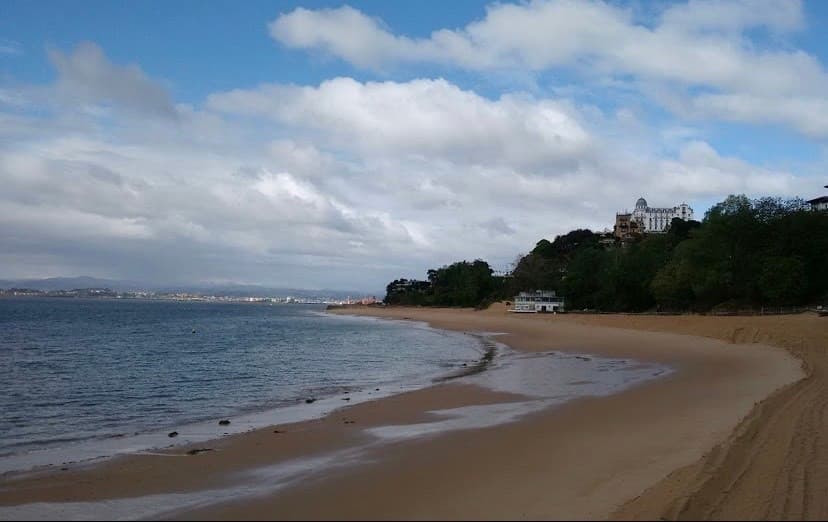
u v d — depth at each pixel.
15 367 37.09
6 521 10.08
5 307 180.62
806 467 11.03
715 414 17.48
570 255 161.38
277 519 9.73
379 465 13.01
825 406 17.05
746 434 13.66
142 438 16.97
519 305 123.69
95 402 24.38
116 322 103.62
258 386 28.92
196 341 62.00
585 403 20.94
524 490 10.55
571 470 11.79
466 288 173.88
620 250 119.00
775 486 9.98
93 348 51.78
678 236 117.75
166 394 26.47
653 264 101.00
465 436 15.80
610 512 8.95
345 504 10.34
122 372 34.72
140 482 12.28
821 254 73.88
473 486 10.99
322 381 30.66
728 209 78.75
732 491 9.77
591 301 120.50
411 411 20.28
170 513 10.30
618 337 61.16
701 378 27.48
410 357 44.91
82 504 10.94
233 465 13.49
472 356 45.47
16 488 11.96
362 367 37.69
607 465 12.05
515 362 38.91
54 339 62.47
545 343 57.09
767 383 24.06
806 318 47.81
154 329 84.62
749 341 46.03
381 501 10.39
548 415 18.67
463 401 22.25
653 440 14.27
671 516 8.52
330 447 15.04
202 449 15.16
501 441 14.94
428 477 11.79
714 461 11.44
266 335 75.12
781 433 13.72
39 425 19.64
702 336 53.94
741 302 76.75
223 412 21.75
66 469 13.41
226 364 39.34
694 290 80.25
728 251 77.56
